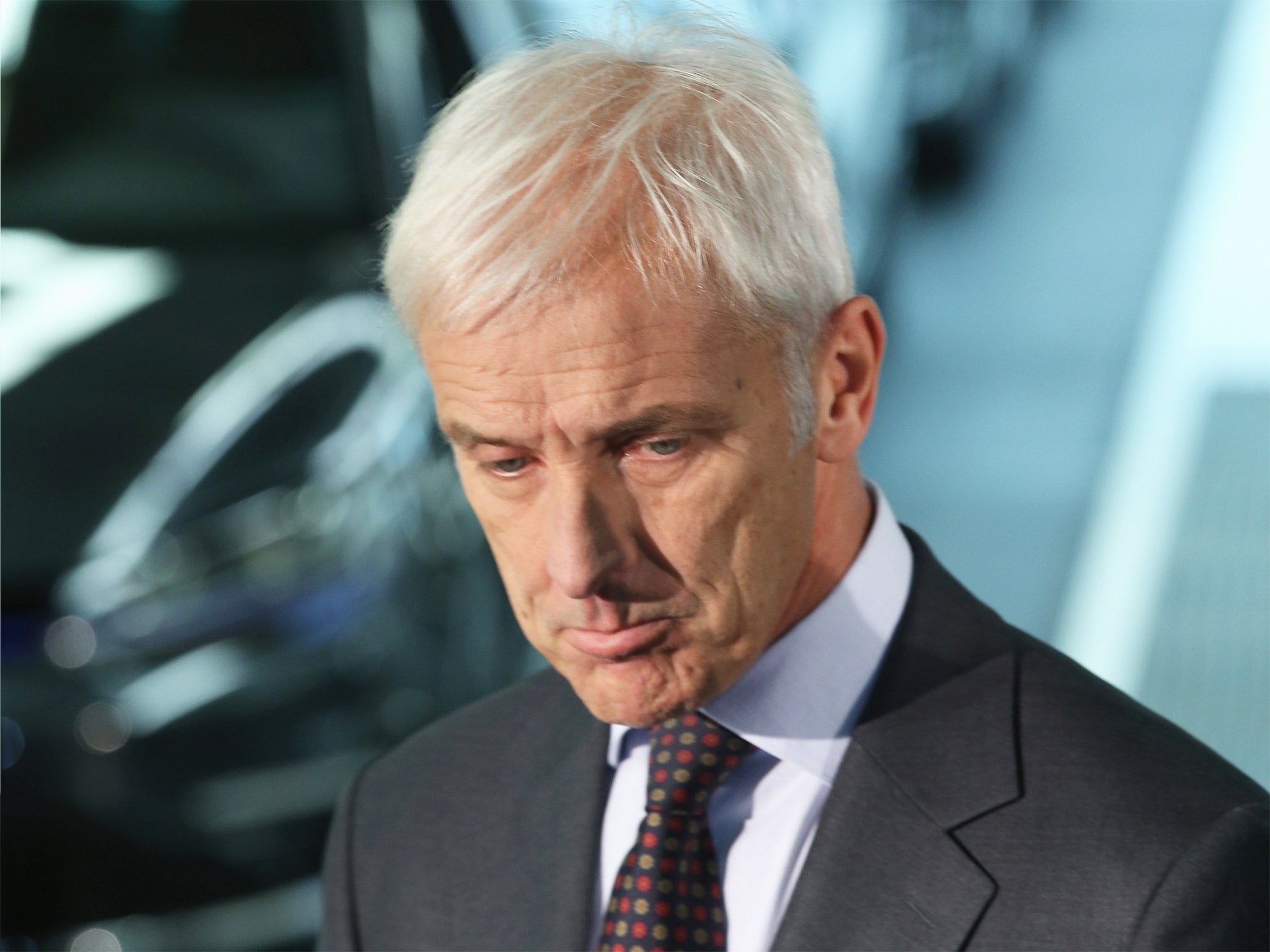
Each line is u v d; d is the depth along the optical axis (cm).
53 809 577
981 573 1032
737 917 235
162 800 587
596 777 264
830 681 237
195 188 881
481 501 213
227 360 752
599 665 212
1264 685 898
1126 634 959
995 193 1452
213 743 601
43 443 702
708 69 210
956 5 1434
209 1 948
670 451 201
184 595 627
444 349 199
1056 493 1114
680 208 193
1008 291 1348
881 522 250
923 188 1417
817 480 233
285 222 860
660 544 204
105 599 623
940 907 219
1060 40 1712
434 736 297
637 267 191
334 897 288
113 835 581
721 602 208
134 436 706
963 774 227
